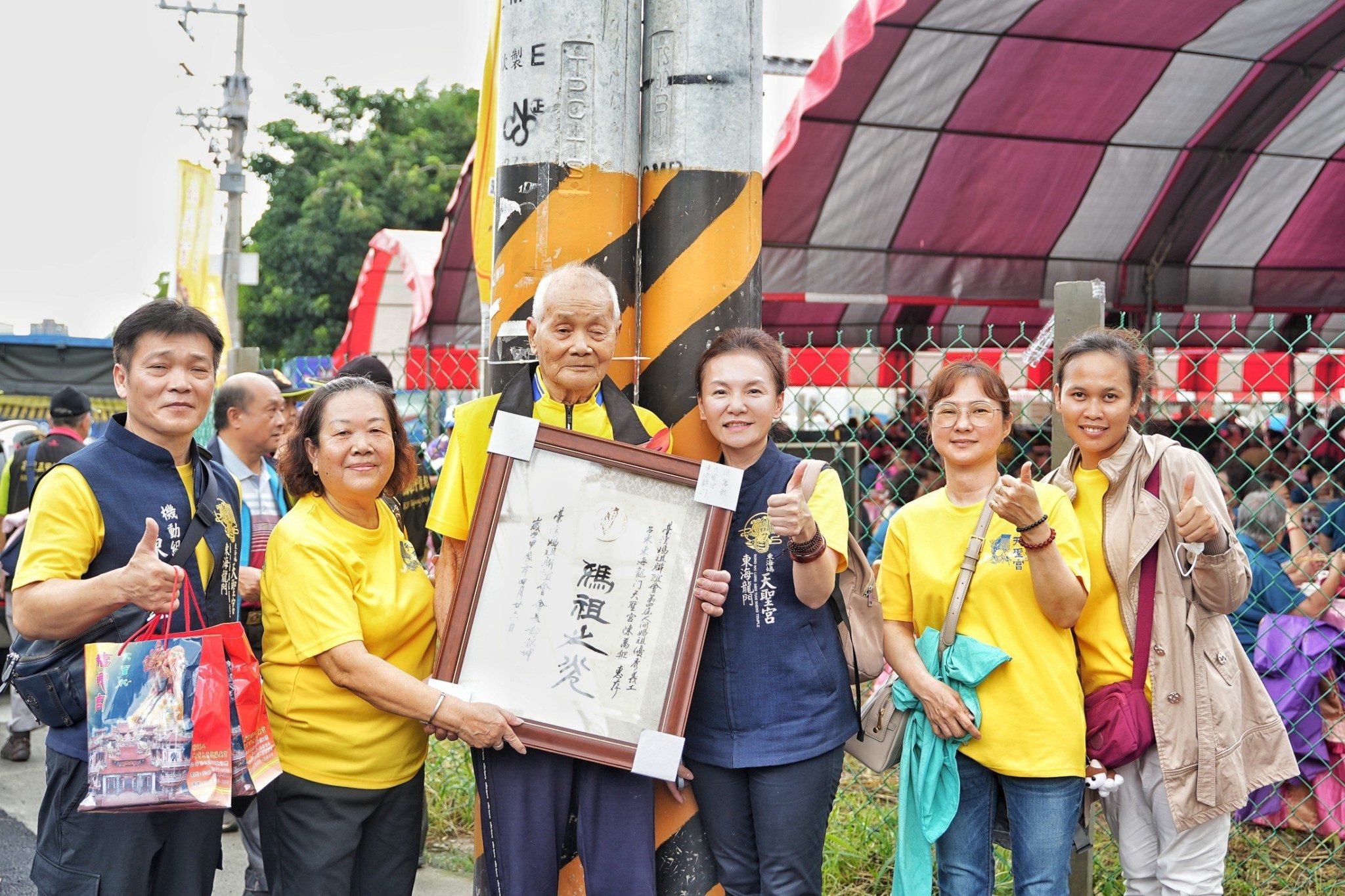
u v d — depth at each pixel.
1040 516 2.54
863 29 5.87
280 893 2.62
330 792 2.55
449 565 2.69
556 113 2.89
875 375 10.61
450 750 5.03
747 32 2.99
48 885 2.41
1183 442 6.00
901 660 2.79
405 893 2.71
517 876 2.54
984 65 6.47
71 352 13.64
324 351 21.64
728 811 2.70
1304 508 5.12
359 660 2.47
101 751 2.22
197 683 2.30
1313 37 6.44
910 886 2.72
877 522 5.16
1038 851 2.66
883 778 4.50
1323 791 4.17
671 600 2.55
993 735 2.68
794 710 2.64
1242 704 2.76
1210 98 7.14
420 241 10.73
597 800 2.59
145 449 2.49
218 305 12.38
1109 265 9.10
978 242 8.48
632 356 3.03
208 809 2.43
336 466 2.58
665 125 2.96
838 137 6.95
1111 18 6.09
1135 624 2.76
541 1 2.89
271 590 2.61
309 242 21.50
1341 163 8.15
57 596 2.26
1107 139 7.49
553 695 2.51
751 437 2.64
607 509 2.56
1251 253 9.23
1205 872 2.72
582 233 2.90
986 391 2.77
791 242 8.04
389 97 24.78
